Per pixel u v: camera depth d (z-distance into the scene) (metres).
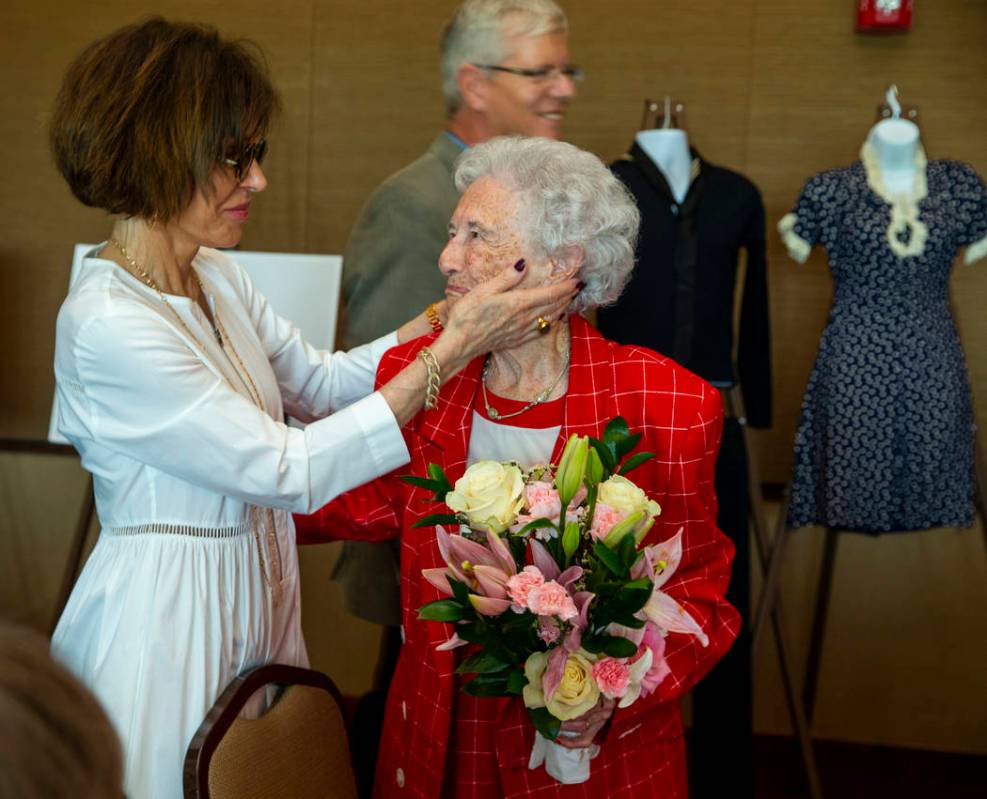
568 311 1.55
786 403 3.42
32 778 0.55
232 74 1.42
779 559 2.85
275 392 1.71
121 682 1.45
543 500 1.24
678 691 1.43
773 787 3.25
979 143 3.23
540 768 1.46
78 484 3.71
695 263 2.66
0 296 3.62
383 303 2.32
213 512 1.51
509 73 2.37
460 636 1.28
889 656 3.48
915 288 2.75
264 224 3.53
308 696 1.54
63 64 3.53
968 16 3.19
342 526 1.69
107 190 1.41
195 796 1.32
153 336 1.39
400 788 1.55
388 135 3.45
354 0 3.41
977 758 3.41
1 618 0.62
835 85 3.27
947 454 2.75
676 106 2.74
